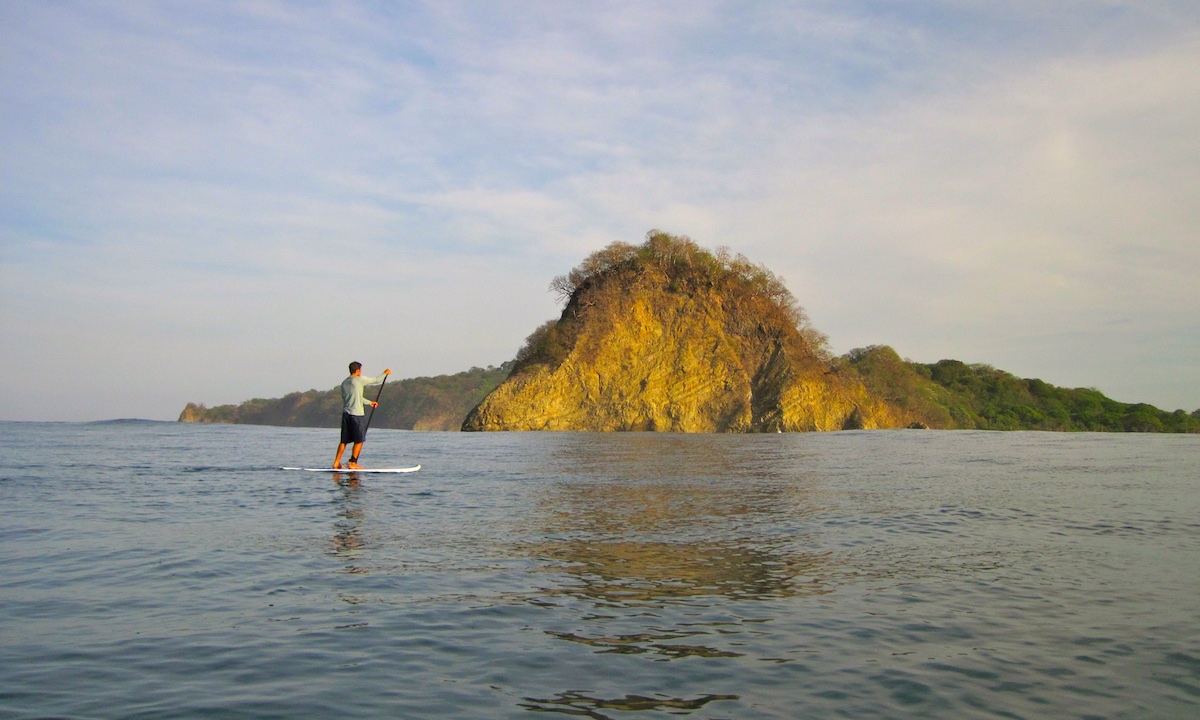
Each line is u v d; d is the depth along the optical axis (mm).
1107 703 4039
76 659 4664
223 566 7109
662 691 4188
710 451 28000
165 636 5109
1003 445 33531
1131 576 6793
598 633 5160
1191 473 17562
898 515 10469
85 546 8031
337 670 4508
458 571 6945
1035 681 4340
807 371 74875
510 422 67375
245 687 4262
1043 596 6113
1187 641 4988
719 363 73750
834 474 17391
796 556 7633
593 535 8789
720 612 5652
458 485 14281
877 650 4844
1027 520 10016
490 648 4871
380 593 6176
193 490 13148
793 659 4684
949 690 4207
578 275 79500
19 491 12820
